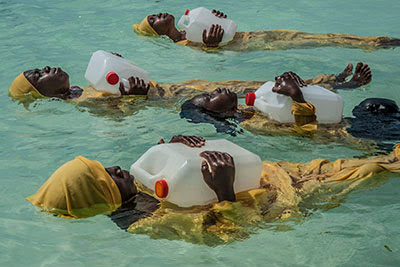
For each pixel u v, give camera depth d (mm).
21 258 2723
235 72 6055
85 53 6637
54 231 2947
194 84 5449
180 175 2994
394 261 2715
